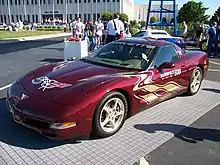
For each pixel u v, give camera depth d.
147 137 3.88
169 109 5.05
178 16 48.66
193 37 18.19
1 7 77.81
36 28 50.88
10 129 3.96
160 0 21.56
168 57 5.06
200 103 5.45
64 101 3.40
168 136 3.94
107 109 3.75
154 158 3.34
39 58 11.04
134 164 3.19
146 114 4.76
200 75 6.10
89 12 71.06
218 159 3.37
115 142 3.71
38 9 73.88
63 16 73.06
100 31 13.87
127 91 3.94
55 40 21.97
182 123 4.43
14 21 77.25
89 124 3.49
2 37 24.05
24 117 3.46
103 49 5.12
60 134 3.29
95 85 3.67
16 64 9.46
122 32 10.68
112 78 3.92
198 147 3.65
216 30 12.87
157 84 4.57
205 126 4.34
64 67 4.46
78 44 9.57
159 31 15.25
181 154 3.46
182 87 5.46
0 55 11.78
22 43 18.31
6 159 3.22
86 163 3.18
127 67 4.43
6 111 4.62
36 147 3.51
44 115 3.30
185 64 5.41
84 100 3.42
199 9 45.75
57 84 3.76
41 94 3.57
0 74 7.75
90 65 4.52
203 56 6.14
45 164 3.14
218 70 9.17
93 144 3.62
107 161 3.24
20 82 4.07
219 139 3.91
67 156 3.32
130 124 4.31
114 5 68.88
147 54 4.72
